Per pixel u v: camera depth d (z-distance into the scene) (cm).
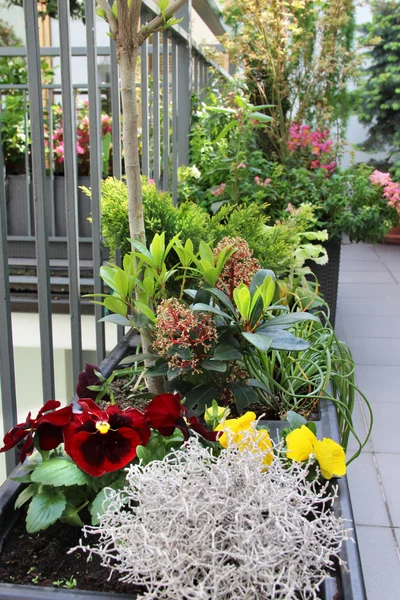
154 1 237
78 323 170
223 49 521
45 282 152
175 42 295
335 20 431
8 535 97
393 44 658
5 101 396
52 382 157
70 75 156
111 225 179
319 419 140
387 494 180
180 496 80
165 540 74
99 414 98
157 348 130
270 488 85
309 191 320
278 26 411
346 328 343
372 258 580
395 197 315
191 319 122
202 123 355
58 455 104
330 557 86
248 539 73
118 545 79
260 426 124
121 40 123
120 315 139
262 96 436
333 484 104
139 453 97
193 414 125
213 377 138
